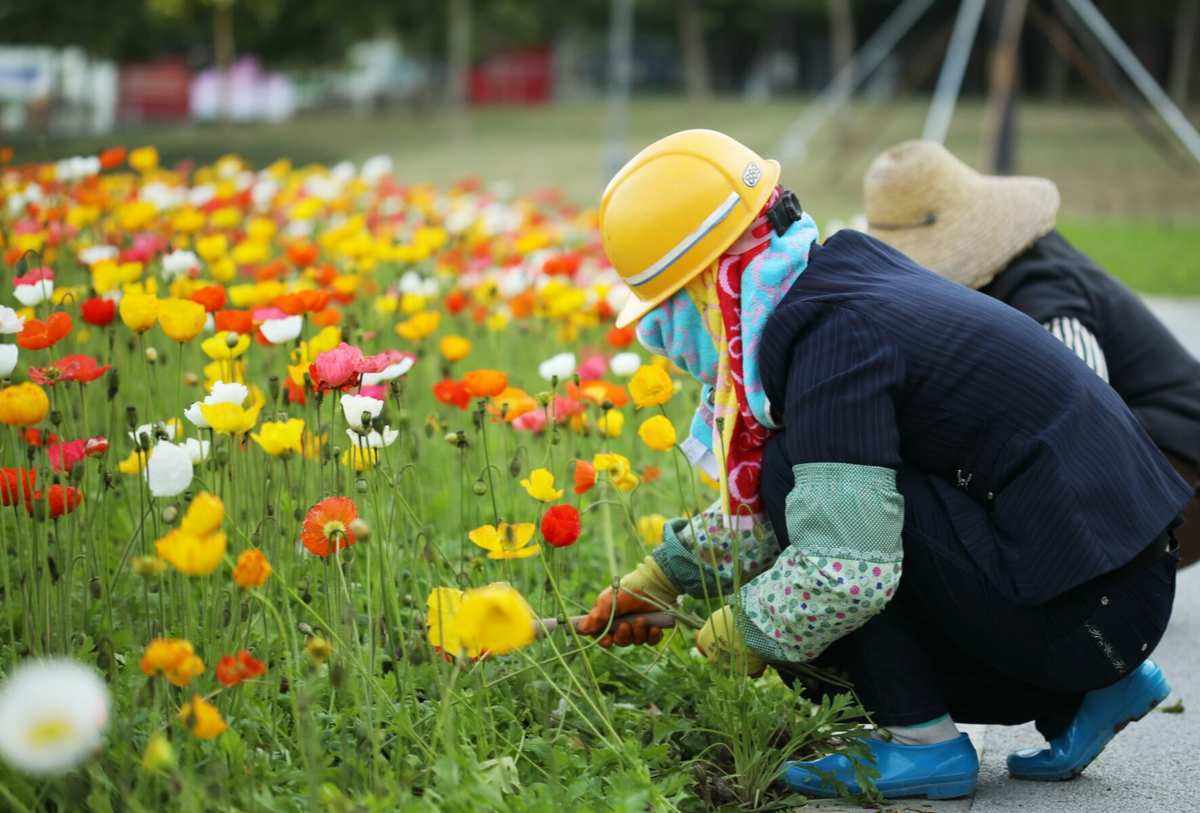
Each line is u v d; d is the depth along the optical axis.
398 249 5.12
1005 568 2.61
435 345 5.55
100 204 5.89
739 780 2.76
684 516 3.16
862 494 2.54
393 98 47.34
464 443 3.05
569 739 2.74
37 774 2.24
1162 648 3.99
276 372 4.69
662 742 2.84
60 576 2.78
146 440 2.72
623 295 4.90
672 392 2.93
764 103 49.19
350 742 2.61
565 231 8.03
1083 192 21.94
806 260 2.72
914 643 2.78
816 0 53.44
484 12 45.44
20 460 3.13
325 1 36.38
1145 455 2.66
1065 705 2.92
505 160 25.45
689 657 3.09
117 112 34.56
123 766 2.21
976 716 2.94
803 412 2.58
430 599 2.34
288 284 4.93
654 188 2.71
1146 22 47.66
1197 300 11.38
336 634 2.64
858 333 2.58
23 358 4.63
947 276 3.78
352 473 2.96
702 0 53.91
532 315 5.47
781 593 2.64
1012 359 2.59
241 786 2.35
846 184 22.03
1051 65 48.56
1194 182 22.64
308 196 7.29
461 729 2.58
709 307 2.75
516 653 2.93
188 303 3.04
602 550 3.90
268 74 39.69
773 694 3.05
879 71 42.91
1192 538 3.89
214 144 16.30
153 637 2.89
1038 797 2.88
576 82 58.00
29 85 29.39
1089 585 2.60
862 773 2.70
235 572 2.17
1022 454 2.56
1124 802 2.85
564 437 4.46
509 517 3.66
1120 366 3.79
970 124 34.28
